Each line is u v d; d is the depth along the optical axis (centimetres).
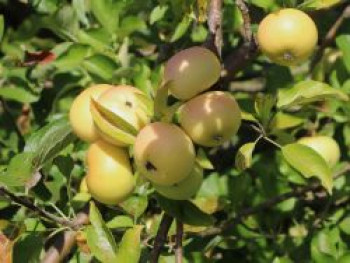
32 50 188
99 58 166
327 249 167
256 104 142
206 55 129
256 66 192
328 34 180
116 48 171
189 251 167
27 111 186
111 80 165
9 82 185
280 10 138
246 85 199
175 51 178
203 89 130
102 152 133
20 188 150
